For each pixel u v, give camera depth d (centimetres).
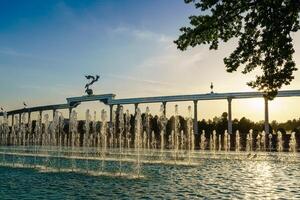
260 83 1473
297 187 2923
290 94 11125
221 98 12075
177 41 1527
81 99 14575
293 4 1298
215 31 1473
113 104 13762
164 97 12912
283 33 1348
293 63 1412
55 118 9612
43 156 6806
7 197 2438
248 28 1405
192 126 12450
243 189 2805
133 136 12281
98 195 2523
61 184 3050
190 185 3014
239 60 1477
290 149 10506
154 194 2564
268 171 4234
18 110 16350
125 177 3553
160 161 5656
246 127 14550
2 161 5634
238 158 6588
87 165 4878
